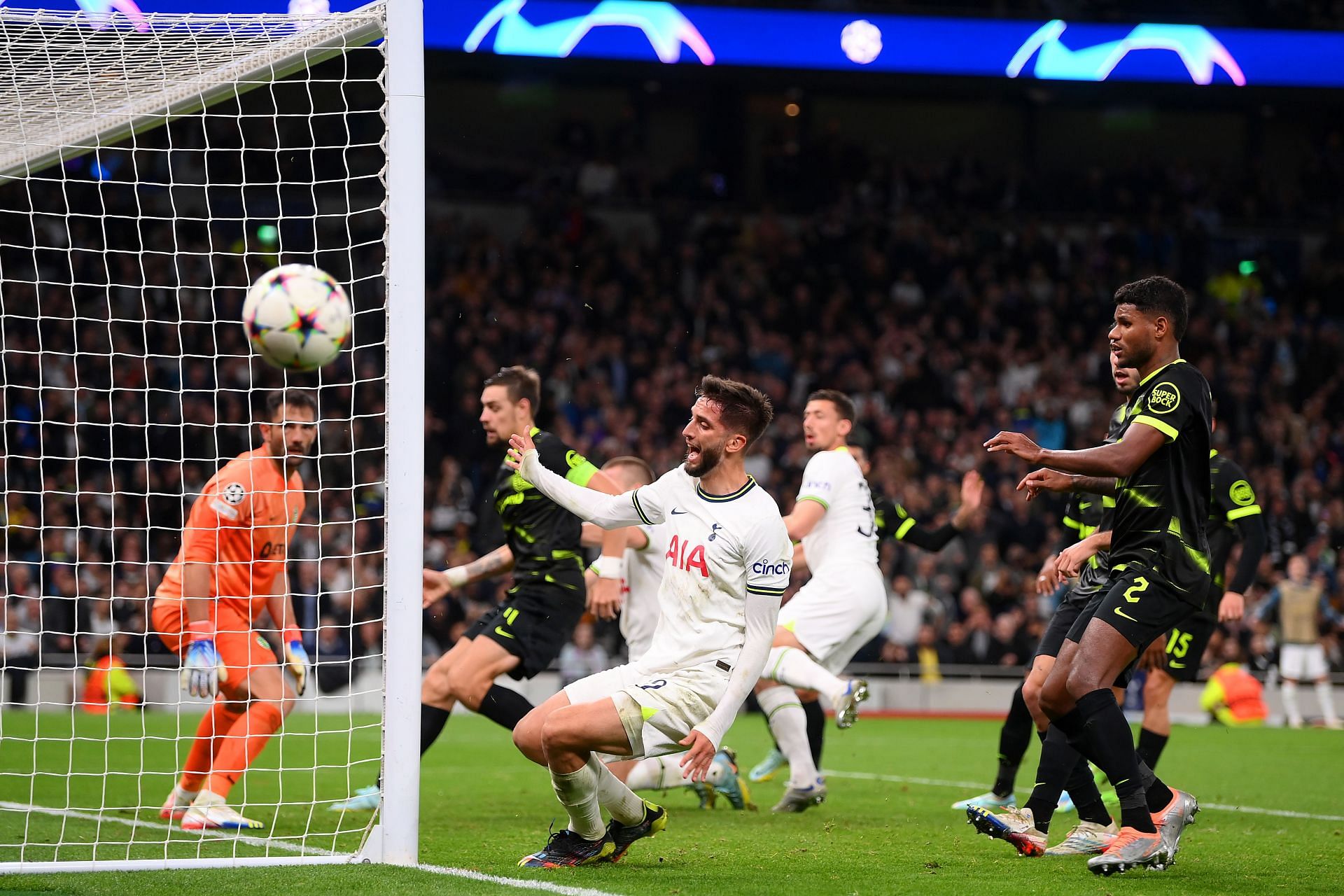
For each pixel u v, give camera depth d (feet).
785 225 151.74
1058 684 29.84
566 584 39.06
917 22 126.52
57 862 28.50
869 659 104.37
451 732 82.28
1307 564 105.70
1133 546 29.01
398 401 29.25
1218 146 158.81
